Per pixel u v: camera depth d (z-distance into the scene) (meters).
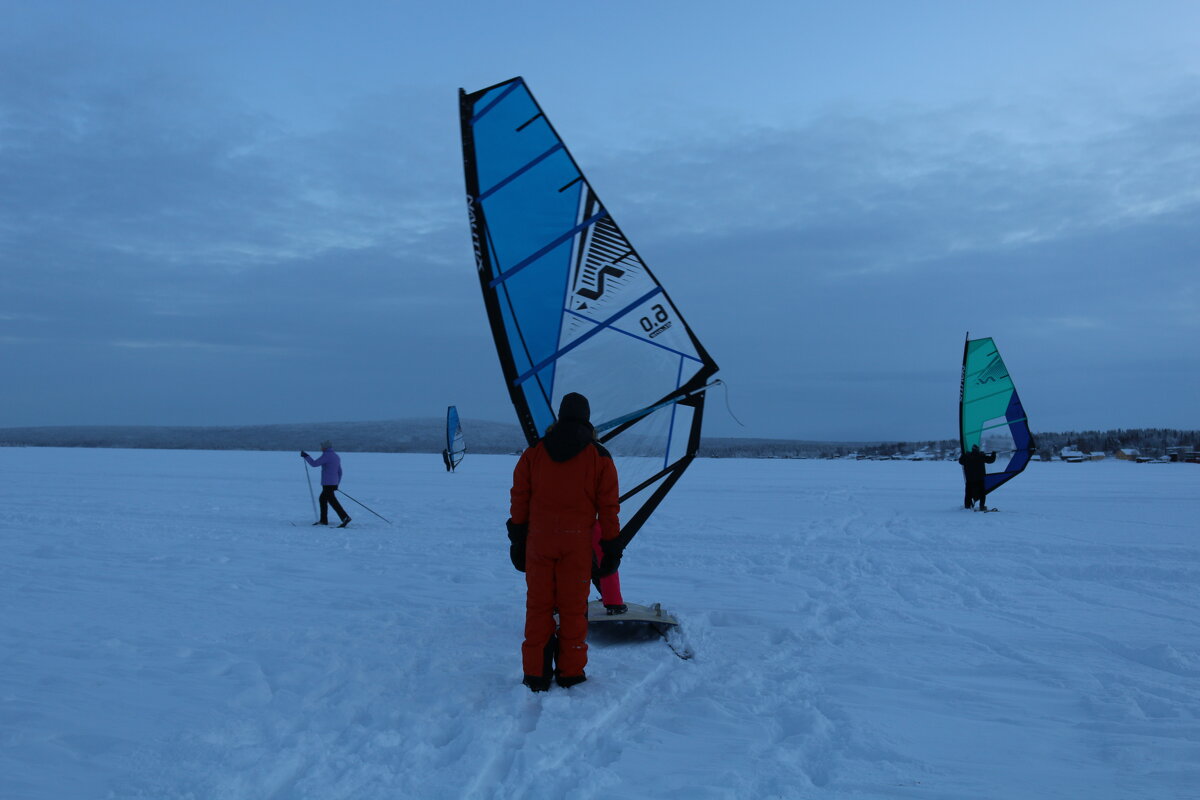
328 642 4.76
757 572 7.73
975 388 16.55
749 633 5.18
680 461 5.36
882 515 13.60
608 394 5.39
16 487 18.70
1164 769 2.93
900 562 8.27
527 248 5.30
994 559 8.46
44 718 3.39
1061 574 7.55
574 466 3.92
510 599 6.21
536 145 5.31
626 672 4.19
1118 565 7.86
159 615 5.57
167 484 20.44
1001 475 16.25
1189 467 41.66
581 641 3.92
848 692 3.88
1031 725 3.44
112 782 2.74
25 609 5.76
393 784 2.70
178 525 11.40
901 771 2.90
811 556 8.66
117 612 5.66
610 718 3.52
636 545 9.65
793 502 16.47
